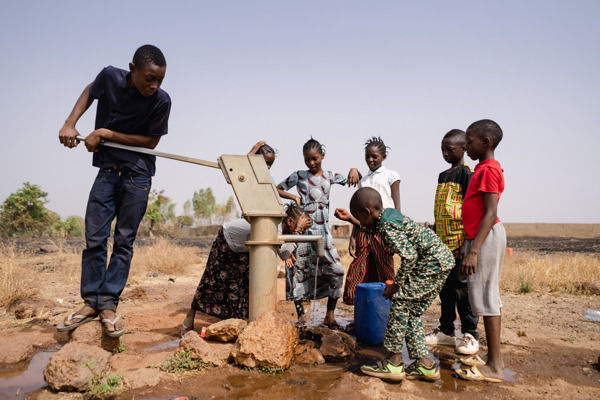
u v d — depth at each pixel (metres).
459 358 3.75
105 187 3.51
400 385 3.09
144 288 6.27
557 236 32.19
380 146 5.18
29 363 3.35
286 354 3.28
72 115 3.52
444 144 4.24
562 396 2.91
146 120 3.60
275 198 3.47
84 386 2.77
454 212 3.98
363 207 3.38
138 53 3.33
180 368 3.19
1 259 7.38
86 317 3.48
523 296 6.82
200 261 11.92
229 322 3.90
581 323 5.00
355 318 4.30
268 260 3.45
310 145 4.86
